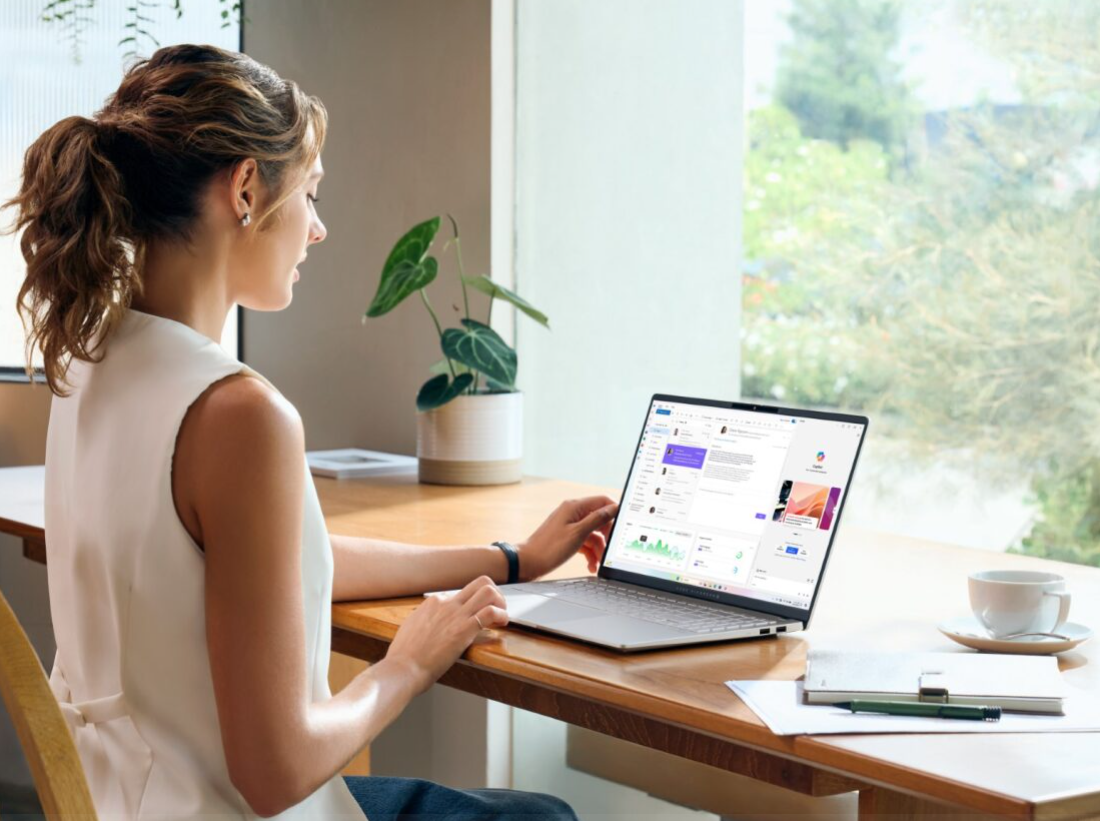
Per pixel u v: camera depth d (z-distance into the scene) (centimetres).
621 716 120
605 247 247
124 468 109
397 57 267
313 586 117
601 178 247
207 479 105
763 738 100
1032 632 124
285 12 295
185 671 108
